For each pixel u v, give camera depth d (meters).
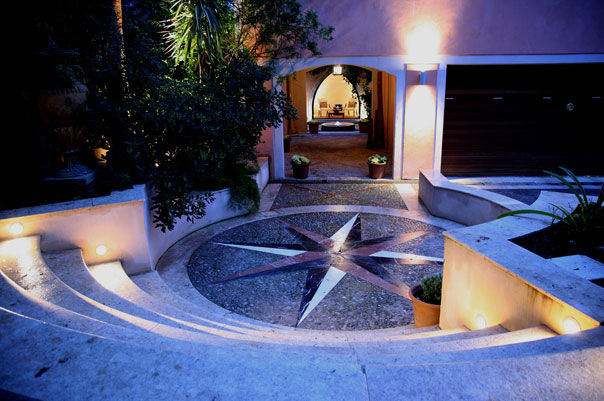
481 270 3.98
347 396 1.98
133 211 6.08
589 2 11.02
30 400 1.86
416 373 2.14
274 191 11.52
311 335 4.72
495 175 12.38
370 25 11.38
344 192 11.32
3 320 2.51
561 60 11.41
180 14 9.38
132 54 6.80
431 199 9.45
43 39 5.61
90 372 2.10
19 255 4.85
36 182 5.83
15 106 5.53
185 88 7.82
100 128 6.22
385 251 7.52
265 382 2.06
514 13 11.15
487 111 11.91
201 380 2.07
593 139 12.10
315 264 7.04
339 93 30.31
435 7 11.19
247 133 8.91
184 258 7.30
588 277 3.58
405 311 5.68
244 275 6.68
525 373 2.16
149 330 3.30
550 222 4.97
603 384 2.08
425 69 11.59
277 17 10.82
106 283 5.34
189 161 6.64
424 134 12.03
